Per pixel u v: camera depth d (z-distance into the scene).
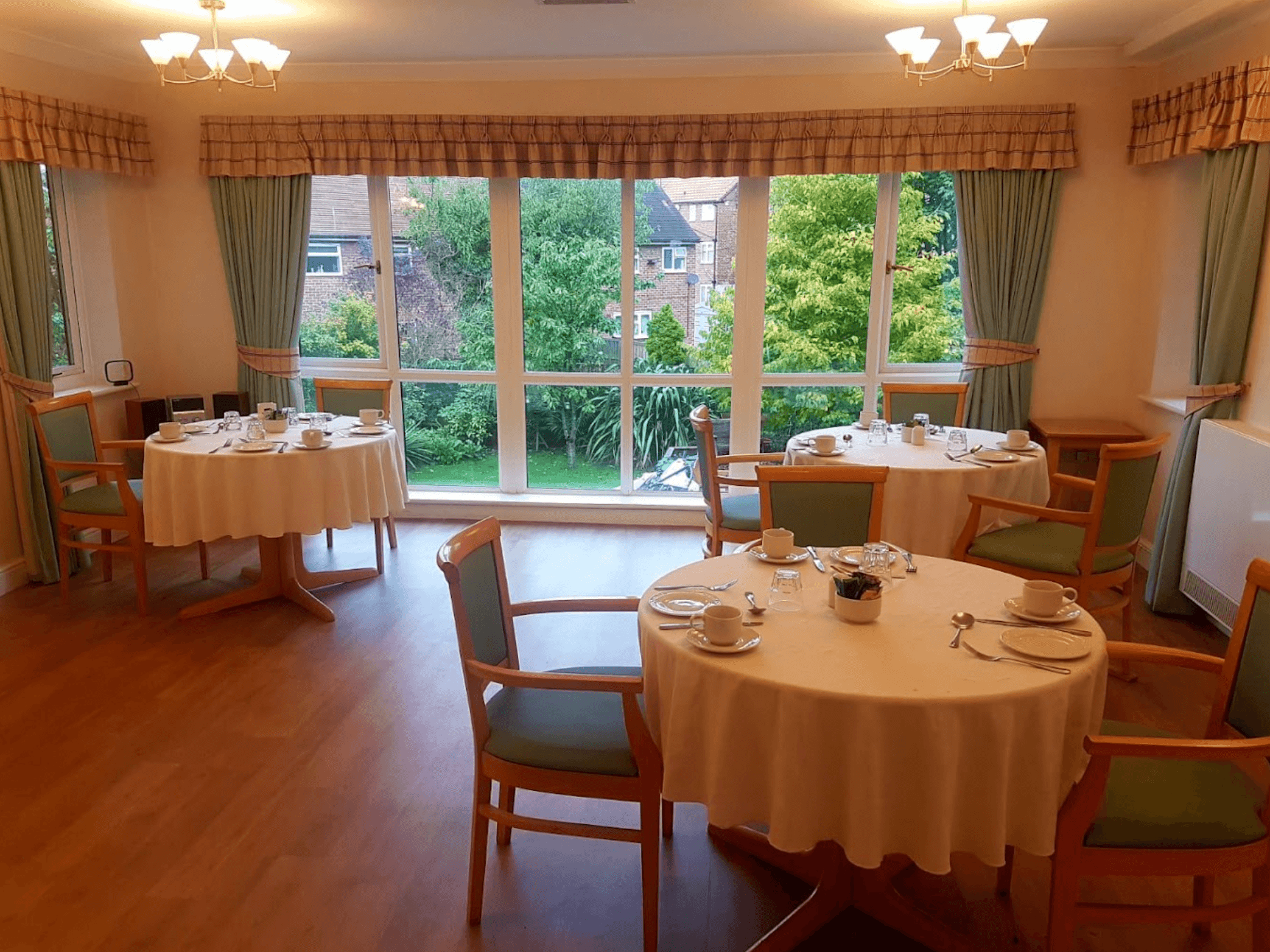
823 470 3.06
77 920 2.27
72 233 5.12
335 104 5.25
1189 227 4.62
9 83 4.42
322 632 4.05
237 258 5.38
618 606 2.55
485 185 5.42
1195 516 4.00
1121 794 1.93
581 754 2.12
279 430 4.38
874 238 5.25
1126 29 4.32
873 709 1.74
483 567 2.41
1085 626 2.11
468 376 5.71
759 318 5.41
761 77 4.96
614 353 5.61
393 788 2.86
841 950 2.17
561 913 2.32
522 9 3.95
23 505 4.53
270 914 2.30
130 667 3.70
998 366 5.07
